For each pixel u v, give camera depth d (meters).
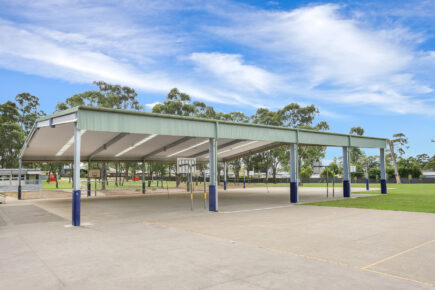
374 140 24.84
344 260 6.36
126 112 12.66
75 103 39.03
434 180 52.22
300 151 51.88
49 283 5.22
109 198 26.09
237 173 65.75
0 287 5.06
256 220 12.10
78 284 5.16
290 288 4.83
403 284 4.97
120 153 26.67
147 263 6.31
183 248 7.58
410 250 7.12
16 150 55.03
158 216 13.91
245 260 6.45
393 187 38.09
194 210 16.02
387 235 8.81
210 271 5.73
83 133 17.41
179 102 45.50
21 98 66.00
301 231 9.59
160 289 4.86
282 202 19.84
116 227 11.02
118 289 4.89
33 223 12.34
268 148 27.33
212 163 15.53
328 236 8.78
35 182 40.69
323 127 57.75
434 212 13.70
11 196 30.19
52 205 20.38
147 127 13.28
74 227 11.17
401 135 76.25
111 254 7.10
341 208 15.75
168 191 34.53
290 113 56.41
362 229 9.78
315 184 52.25
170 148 24.47
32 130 17.05
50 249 7.71
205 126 15.16
